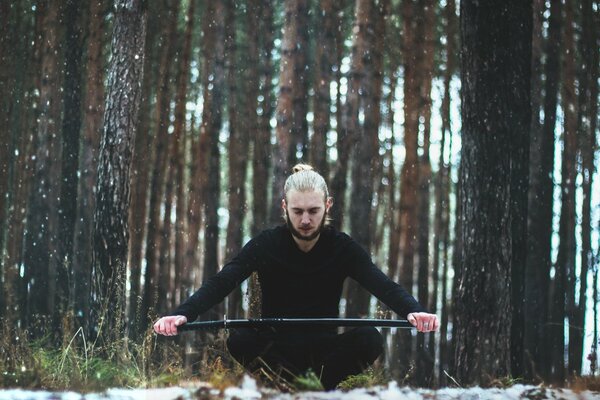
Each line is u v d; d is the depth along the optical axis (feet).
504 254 33.12
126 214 34.06
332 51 51.26
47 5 50.03
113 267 33.53
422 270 52.24
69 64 48.24
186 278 54.08
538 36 50.44
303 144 45.52
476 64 33.30
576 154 51.52
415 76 51.55
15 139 52.95
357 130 47.65
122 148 34.19
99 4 48.49
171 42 53.42
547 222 49.60
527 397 16.47
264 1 53.72
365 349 15.66
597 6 50.85
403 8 51.37
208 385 14.88
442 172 54.08
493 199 33.06
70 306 38.40
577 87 53.21
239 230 53.83
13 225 52.60
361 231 47.06
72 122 48.14
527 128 33.58
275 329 15.85
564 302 51.08
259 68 56.49
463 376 32.96
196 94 58.49
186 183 61.57
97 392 16.40
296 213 15.15
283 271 15.65
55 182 50.44
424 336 52.03
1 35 52.08
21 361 20.38
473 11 33.35
